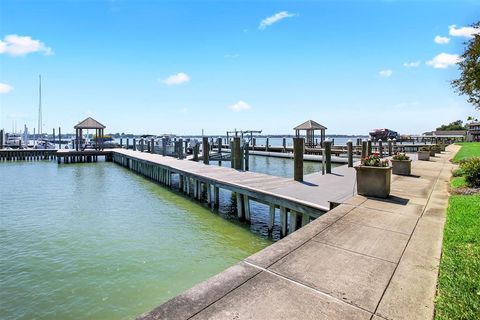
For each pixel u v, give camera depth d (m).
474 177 9.10
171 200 14.77
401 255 4.12
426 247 4.40
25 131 52.62
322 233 5.00
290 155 34.62
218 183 12.25
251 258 4.03
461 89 10.52
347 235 4.90
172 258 7.93
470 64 9.72
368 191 7.75
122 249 8.52
